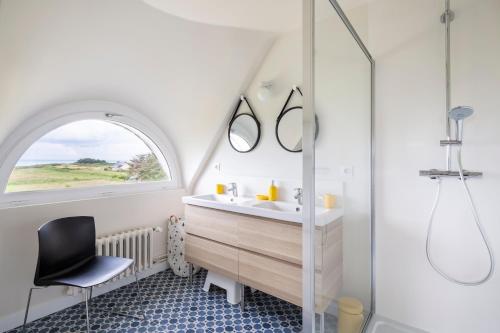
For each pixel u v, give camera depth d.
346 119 1.53
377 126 1.86
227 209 2.08
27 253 1.92
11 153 1.89
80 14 1.53
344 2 1.62
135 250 2.52
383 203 1.85
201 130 2.80
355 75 1.63
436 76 1.65
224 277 2.24
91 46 1.74
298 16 1.82
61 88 1.93
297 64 2.26
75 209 2.17
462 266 1.59
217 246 2.19
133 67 2.06
